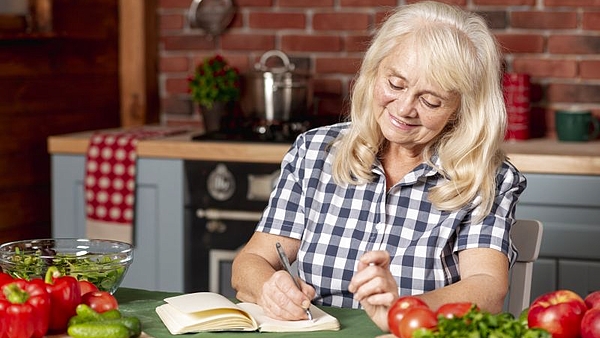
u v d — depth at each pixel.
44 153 3.94
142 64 4.27
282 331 1.79
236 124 3.89
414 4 2.12
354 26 4.05
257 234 2.30
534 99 3.91
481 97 2.11
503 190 2.15
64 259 1.94
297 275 2.25
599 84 3.84
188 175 3.63
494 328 1.46
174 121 4.35
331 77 4.10
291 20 4.13
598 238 3.26
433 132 2.08
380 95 2.07
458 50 2.03
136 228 3.71
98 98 4.20
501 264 2.05
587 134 3.67
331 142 2.31
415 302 1.64
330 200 2.24
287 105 3.69
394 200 2.19
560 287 3.32
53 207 3.82
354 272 2.17
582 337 1.58
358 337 1.75
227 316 1.79
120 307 1.95
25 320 1.65
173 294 2.07
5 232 3.77
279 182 2.33
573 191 3.27
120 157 3.67
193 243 3.67
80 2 4.05
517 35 3.90
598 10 3.82
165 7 4.30
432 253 2.12
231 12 4.20
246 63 4.21
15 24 3.79
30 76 3.83
